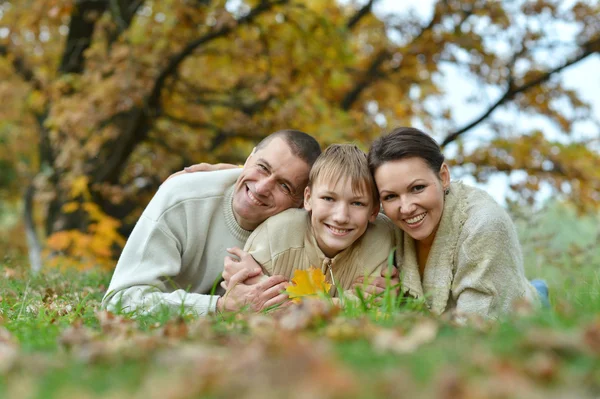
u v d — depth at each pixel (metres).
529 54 12.54
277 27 11.06
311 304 2.58
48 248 9.59
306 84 11.63
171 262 3.95
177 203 4.01
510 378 1.45
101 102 10.81
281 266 3.73
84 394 1.50
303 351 1.67
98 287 5.20
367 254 3.75
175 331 2.43
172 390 1.49
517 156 11.20
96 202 12.09
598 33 12.20
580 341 1.69
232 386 1.48
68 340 2.27
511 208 7.68
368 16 13.43
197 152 12.28
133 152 12.86
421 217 3.56
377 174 3.58
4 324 2.87
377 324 2.46
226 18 10.44
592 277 3.77
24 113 15.27
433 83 13.12
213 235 4.07
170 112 12.30
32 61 13.73
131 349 1.98
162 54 11.13
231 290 3.56
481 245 3.54
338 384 1.41
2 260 6.67
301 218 3.83
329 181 3.56
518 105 12.82
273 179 3.84
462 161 11.24
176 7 10.62
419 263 3.83
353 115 11.54
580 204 10.61
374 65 13.08
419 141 3.56
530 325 2.09
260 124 11.22
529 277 6.34
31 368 1.77
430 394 1.40
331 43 11.20
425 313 2.91
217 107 12.54
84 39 12.43
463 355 1.71
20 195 20.08
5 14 12.55
